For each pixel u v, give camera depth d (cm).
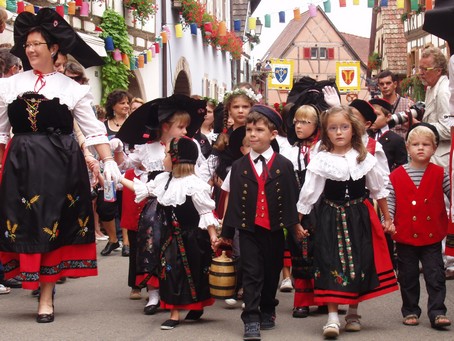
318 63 6228
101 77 1633
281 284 818
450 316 702
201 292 674
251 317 635
